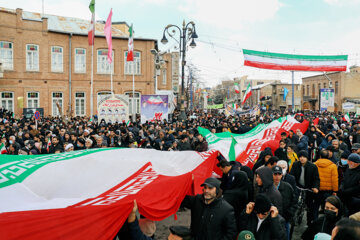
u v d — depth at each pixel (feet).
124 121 60.70
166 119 69.67
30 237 7.98
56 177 12.47
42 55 105.29
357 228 7.41
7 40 99.91
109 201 10.41
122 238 10.08
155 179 13.33
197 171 18.81
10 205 10.55
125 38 114.52
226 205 13.42
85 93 112.27
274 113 118.11
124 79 115.55
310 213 22.62
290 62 65.46
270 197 16.07
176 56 116.06
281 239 12.50
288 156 26.63
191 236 10.02
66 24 115.96
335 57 66.64
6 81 100.37
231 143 24.31
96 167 13.42
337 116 92.48
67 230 8.48
